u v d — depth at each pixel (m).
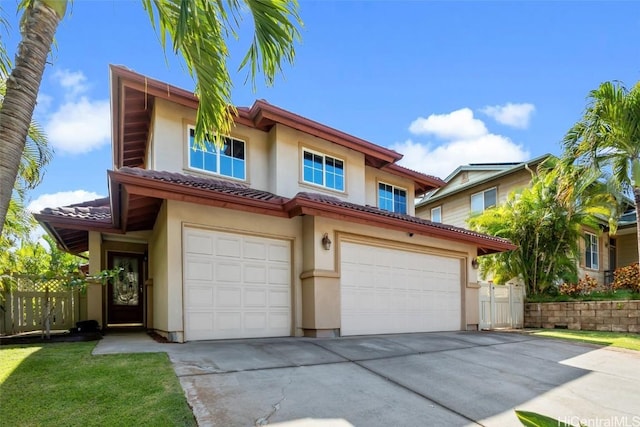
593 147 11.74
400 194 15.49
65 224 9.93
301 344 8.00
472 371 6.49
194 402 4.26
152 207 9.14
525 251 15.58
